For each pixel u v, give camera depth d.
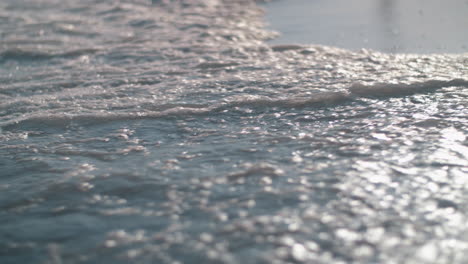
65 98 3.69
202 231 1.88
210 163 2.46
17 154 2.74
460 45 4.40
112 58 4.82
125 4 7.76
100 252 1.80
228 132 2.87
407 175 2.21
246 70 4.08
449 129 2.67
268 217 1.95
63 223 2.01
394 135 2.64
